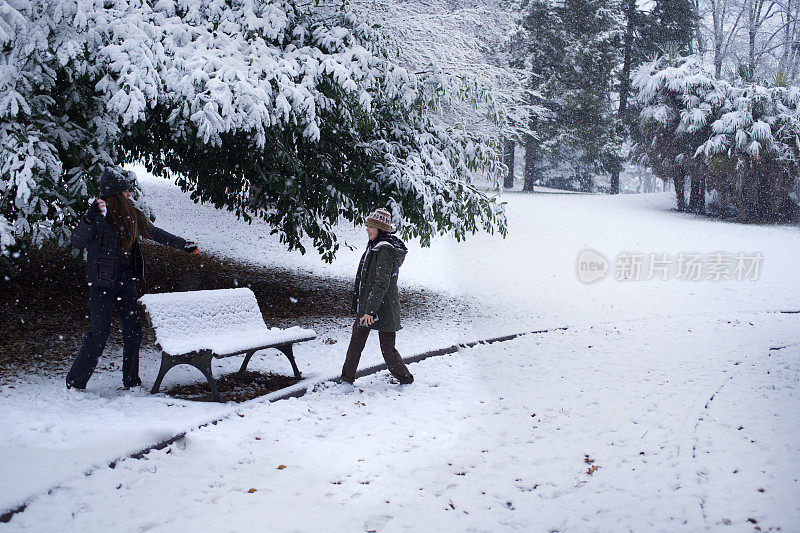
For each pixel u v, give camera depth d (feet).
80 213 23.89
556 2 110.22
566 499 12.09
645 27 126.62
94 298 16.87
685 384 20.94
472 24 42.19
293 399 17.80
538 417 17.19
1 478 11.19
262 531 10.38
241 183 31.96
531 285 51.37
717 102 88.22
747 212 89.92
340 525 10.74
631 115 130.00
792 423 16.49
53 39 21.97
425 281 52.39
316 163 30.12
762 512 11.36
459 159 36.88
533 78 106.63
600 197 107.24
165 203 73.97
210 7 26.50
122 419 14.70
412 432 15.61
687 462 13.84
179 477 12.26
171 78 22.88
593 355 26.02
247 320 19.90
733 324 35.17
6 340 21.58
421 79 32.96
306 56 27.04
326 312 33.91
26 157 20.66
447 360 24.31
